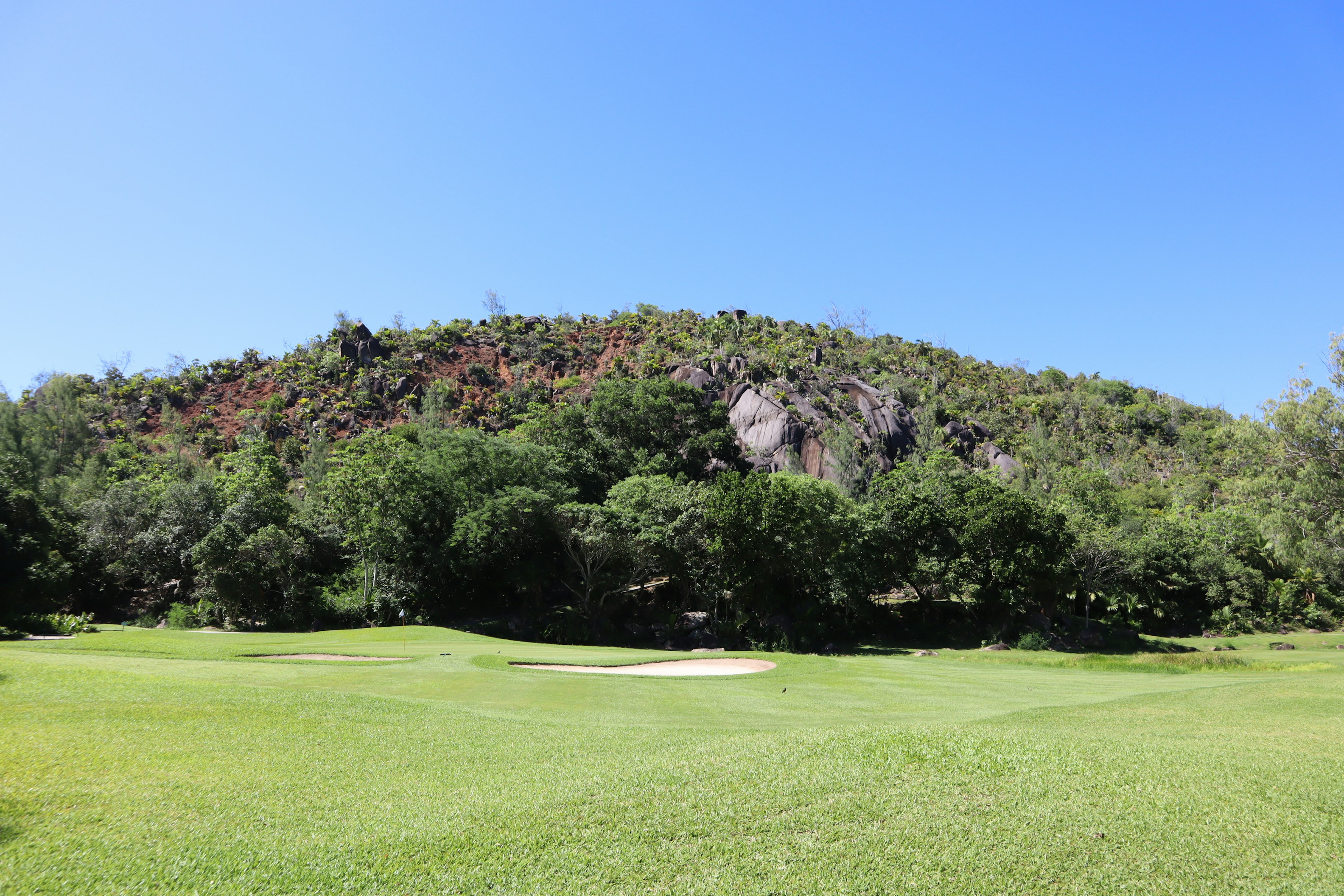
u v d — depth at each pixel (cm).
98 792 1021
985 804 920
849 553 5631
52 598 4897
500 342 13025
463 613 5809
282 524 5922
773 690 2330
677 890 749
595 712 1828
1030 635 5391
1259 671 3428
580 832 881
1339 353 3712
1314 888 715
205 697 1642
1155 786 966
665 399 8625
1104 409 14675
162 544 5684
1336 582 6506
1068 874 757
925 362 14900
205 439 9750
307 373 11312
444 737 1417
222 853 838
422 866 806
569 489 6169
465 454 6009
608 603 5847
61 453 8688
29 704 1479
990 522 5597
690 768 1103
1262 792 945
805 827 875
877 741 1194
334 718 1537
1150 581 6588
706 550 5528
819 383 11569
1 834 868
